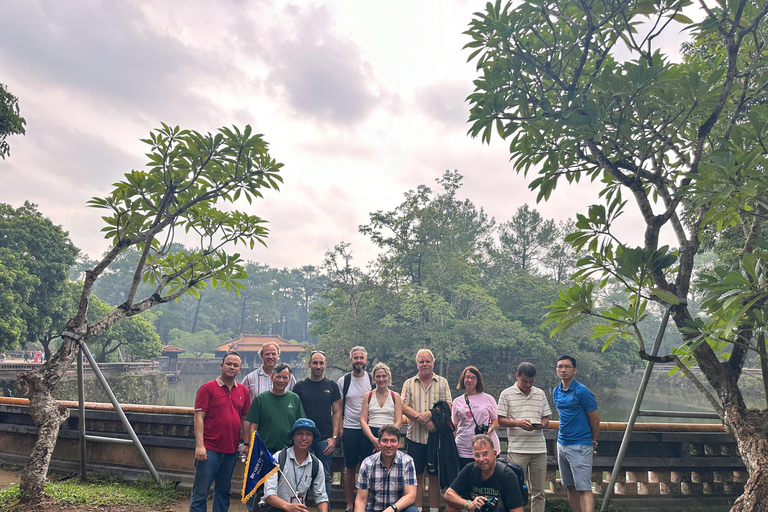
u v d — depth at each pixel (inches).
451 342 1568.7
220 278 296.5
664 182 230.7
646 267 198.2
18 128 534.0
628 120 213.3
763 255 169.3
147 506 216.1
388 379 212.7
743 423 186.5
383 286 1689.2
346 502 236.5
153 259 279.6
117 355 2089.1
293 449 167.3
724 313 184.1
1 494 203.8
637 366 2151.8
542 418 211.2
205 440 195.8
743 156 169.5
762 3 200.5
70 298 1477.6
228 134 251.4
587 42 209.9
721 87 196.1
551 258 2304.4
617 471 226.7
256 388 227.8
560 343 1726.1
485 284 2113.7
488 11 218.7
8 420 292.5
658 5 201.8
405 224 1768.0
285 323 5182.1
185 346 3575.3
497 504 151.7
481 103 222.7
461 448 208.4
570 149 234.4
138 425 271.6
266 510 159.9
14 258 1218.0
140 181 250.4
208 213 289.9
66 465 268.5
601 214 201.9
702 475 250.4
